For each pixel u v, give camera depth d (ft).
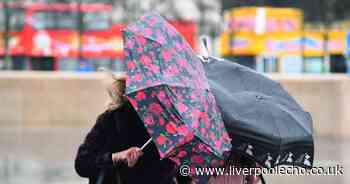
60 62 123.54
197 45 122.31
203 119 31.14
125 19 122.52
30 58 123.24
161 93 30.83
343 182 81.15
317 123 119.96
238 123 32.68
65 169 87.20
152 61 31.40
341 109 119.85
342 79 119.85
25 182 77.56
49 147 101.45
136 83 30.99
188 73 31.83
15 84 118.73
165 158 33.58
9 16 122.21
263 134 32.86
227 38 123.75
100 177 33.91
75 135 111.96
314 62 124.77
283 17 123.95
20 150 98.37
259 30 123.24
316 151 100.89
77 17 122.83
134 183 33.81
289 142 33.40
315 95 119.96
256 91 35.47
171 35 32.53
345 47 125.18
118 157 33.35
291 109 35.04
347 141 112.27
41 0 123.54
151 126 30.91
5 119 118.52
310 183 80.33
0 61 123.03
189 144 30.91
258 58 123.54
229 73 35.96
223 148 31.48
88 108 119.14
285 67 124.06
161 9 123.34
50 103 118.93
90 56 123.34
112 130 33.76
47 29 123.03
